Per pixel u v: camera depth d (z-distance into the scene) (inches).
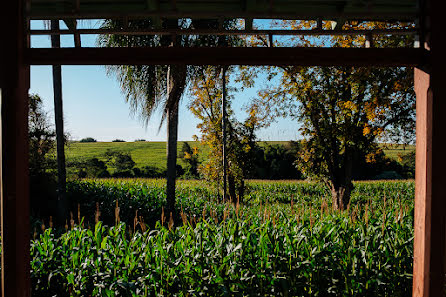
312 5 113.6
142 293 163.9
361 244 181.2
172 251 166.4
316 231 182.2
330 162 526.6
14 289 99.3
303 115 529.7
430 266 102.9
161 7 115.3
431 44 101.0
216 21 340.8
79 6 108.7
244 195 598.9
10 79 99.6
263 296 161.2
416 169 109.7
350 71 483.2
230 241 173.8
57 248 180.2
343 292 164.9
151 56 104.8
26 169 104.9
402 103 483.5
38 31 104.4
